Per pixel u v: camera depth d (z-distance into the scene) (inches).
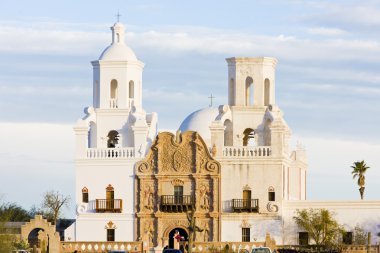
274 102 6407.5
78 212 6274.6
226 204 6186.0
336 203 6171.3
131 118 6387.8
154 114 6584.6
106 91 6441.9
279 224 6141.7
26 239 6161.4
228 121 6333.7
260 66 6333.7
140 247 6102.4
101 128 6422.2
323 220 6112.2
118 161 6274.6
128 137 6397.6
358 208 6156.5
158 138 6250.0
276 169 6156.5
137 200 6250.0
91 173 6289.4
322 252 5836.6
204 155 6220.5
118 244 6082.7
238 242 6003.9
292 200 6240.2
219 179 6190.9
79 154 6304.1
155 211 6230.3
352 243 6131.9
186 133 6235.2
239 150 6186.0
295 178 6668.3
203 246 6008.9
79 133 6309.1
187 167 6225.4
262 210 6151.6
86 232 6264.8
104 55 6471.5
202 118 6717.5
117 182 6269.7
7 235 5866.1
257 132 6314.0
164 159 6245.1
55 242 6107.3
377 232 6141.7
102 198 6274.6
